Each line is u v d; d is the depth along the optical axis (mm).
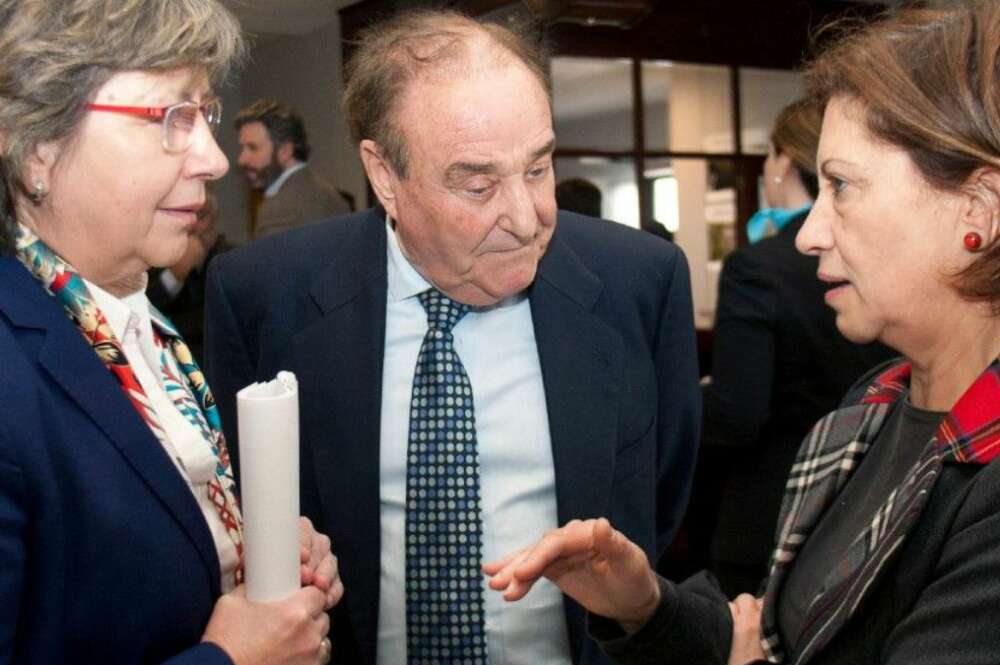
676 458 1502
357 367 1355
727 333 2264
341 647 1391
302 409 1384
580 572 1017
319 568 1100
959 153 881
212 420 1150
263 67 6539
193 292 3498
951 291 938
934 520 906
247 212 6680
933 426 998
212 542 1008
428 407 1320
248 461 956
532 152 1157
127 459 937
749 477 2332
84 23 895
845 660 971
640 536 1391
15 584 855
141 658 953
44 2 895
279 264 1452
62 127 907
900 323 968
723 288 2305
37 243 956
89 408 921
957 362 966
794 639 1099
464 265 1218
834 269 1002
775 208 2430
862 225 952
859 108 953
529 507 1343
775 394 2256
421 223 1207
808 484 1179
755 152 5820
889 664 870
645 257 1463
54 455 899
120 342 1004
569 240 1453
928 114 896
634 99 5332
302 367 1383
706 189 5691
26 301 920
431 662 1316
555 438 1331
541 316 1361
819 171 1011
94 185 933
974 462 882
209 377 1505
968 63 901
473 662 1312
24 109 893
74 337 933
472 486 1306
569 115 5098
